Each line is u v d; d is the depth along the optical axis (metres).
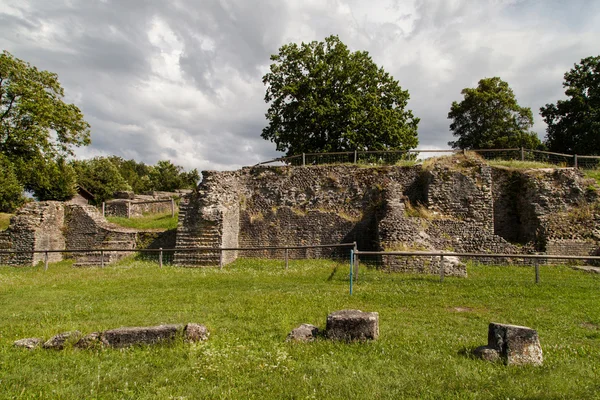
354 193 20.88
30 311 9.79
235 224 20.69
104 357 6.38
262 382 5.47
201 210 18.56
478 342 7.02
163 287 12.66
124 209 29.44
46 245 21.75
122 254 20.39
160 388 5.29
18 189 32.25
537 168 20.31
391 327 7.96
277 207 21.33
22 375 5.73
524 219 19.52
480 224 18.59
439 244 17.75
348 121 29.97
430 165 20.61
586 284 12.27
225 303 10.14
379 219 19.23
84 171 49.56
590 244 17.25
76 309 9.78
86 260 20.16
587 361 6.20
